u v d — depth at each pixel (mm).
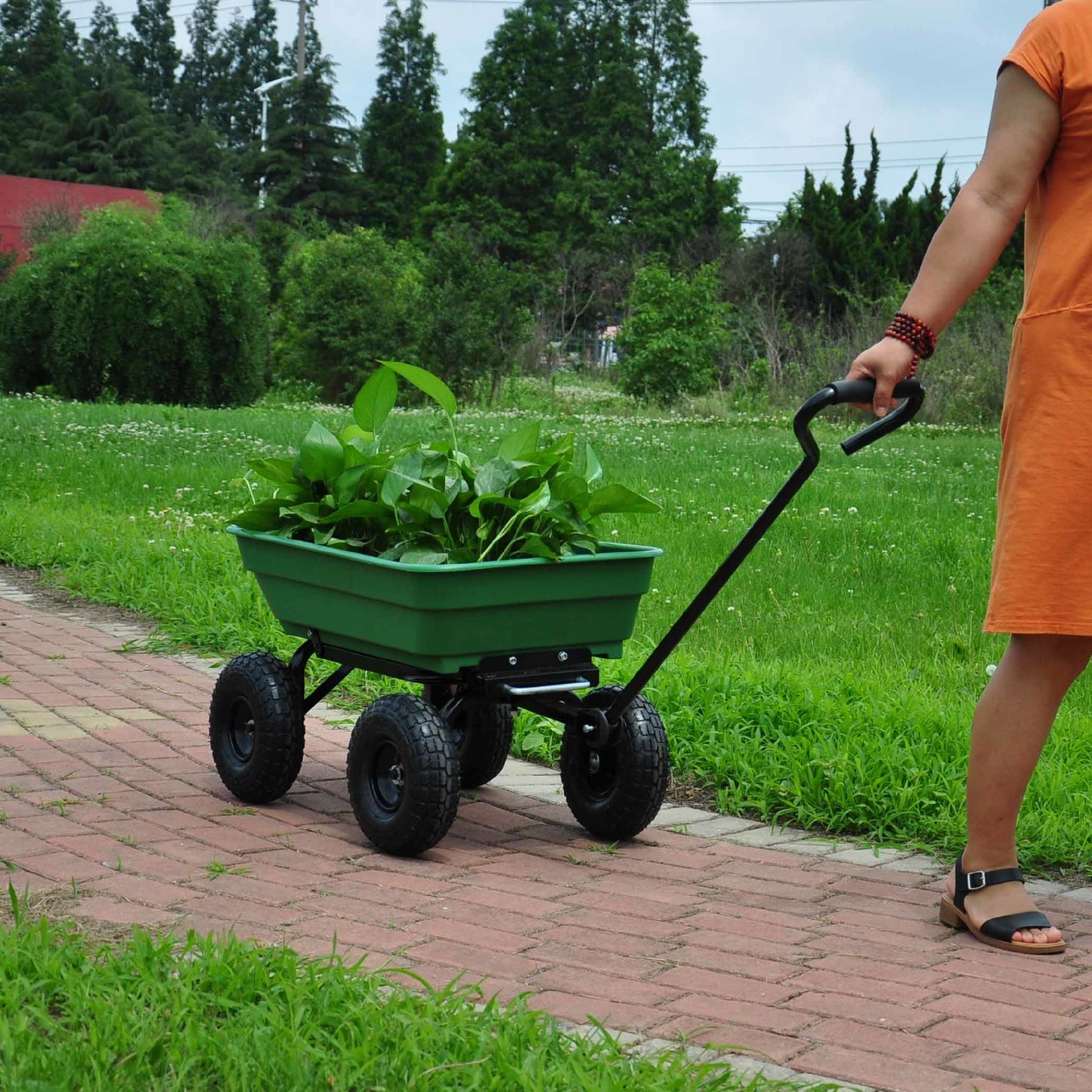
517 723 4758
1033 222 2959
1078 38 2816
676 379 27906
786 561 7922
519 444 3828
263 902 3016
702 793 4250
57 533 8555
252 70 89000
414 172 65625
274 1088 2021
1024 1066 2271
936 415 24391
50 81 74000
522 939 2846
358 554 3463
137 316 24250
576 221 53969
